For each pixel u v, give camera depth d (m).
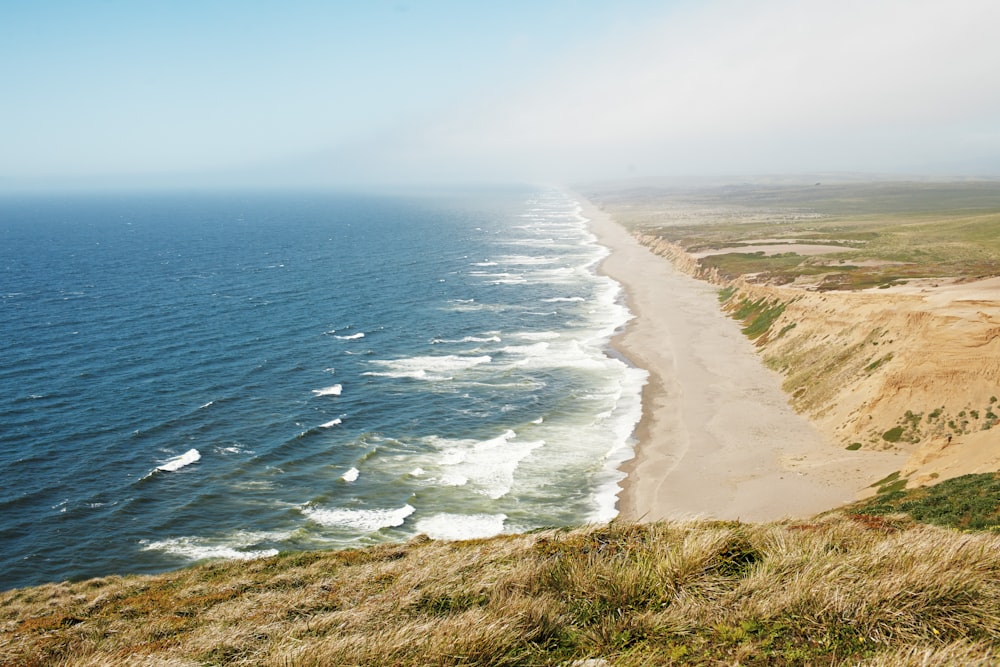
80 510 39.97
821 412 49.34
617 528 12.82
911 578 7.68
